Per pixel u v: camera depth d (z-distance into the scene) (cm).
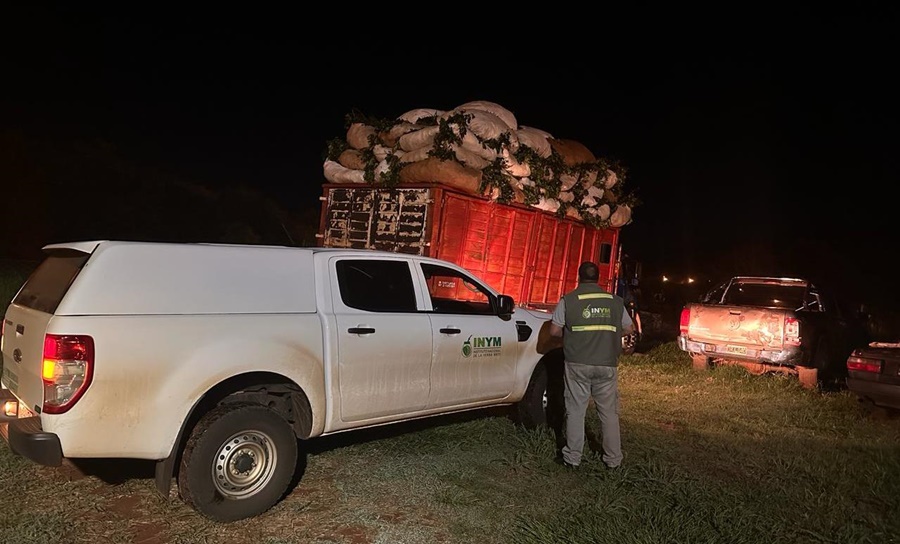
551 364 721
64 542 421
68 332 407
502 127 912
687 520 486
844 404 931
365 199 933
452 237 880
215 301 467
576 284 1128
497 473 581
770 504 540
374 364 545
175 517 465
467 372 622
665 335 1836
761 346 1050
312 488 529
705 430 773
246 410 464
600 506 510
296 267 517
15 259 1634
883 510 552
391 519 482
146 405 429
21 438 410
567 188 1052
